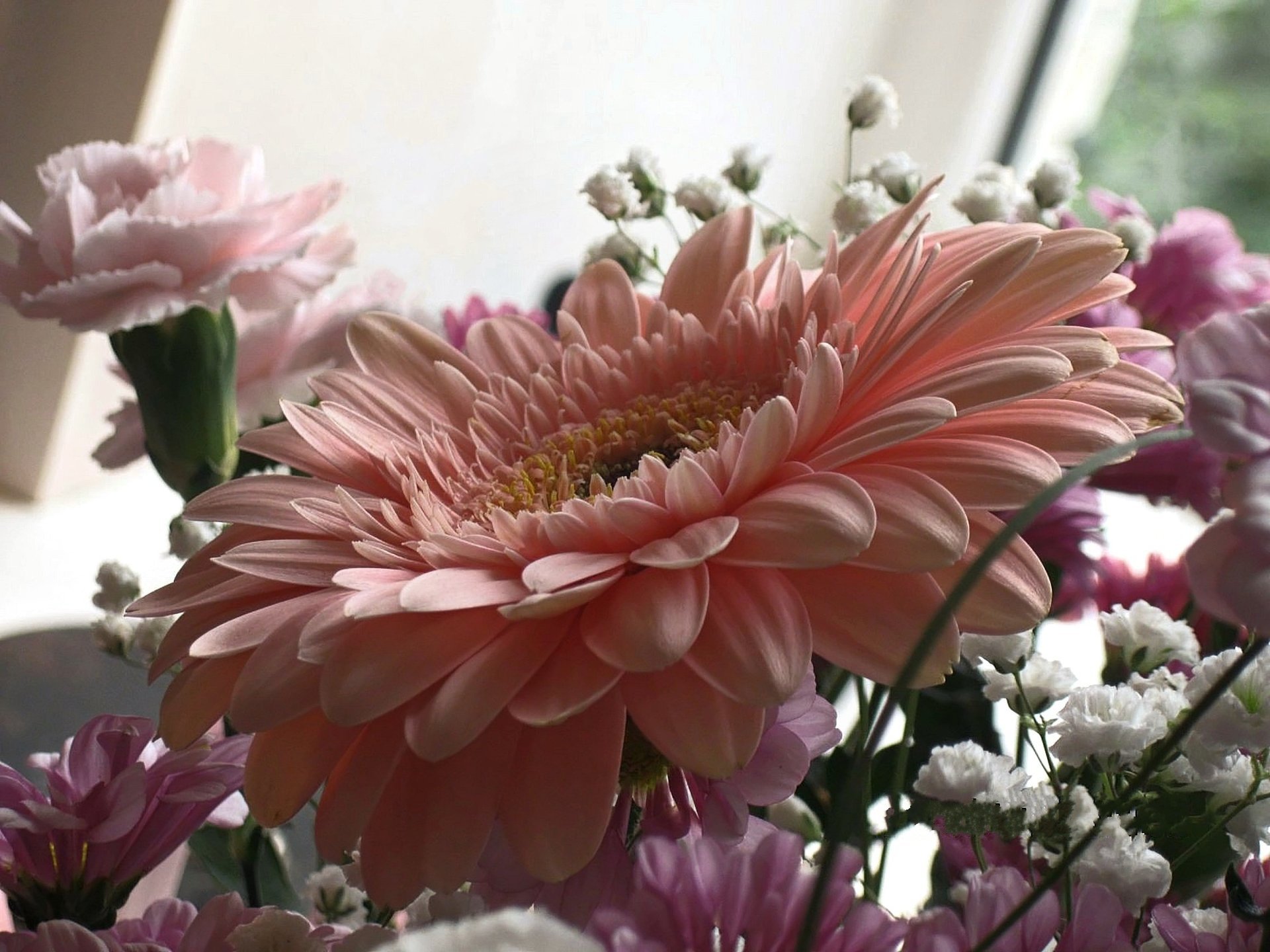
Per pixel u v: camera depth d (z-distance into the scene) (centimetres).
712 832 19
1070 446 20
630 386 25
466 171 74
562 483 24
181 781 21
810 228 99
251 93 59
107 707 33
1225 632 24
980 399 20
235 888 24
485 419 25
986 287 21
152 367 27
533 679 19
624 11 78
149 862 21
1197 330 17
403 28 66
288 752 20
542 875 18
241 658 20
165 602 21
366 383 24
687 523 20
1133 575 27
